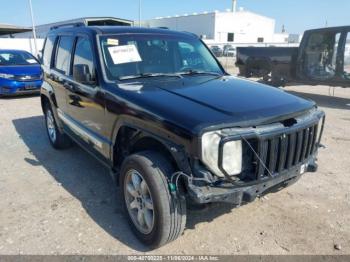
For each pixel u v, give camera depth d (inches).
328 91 503.8
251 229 136.9
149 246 124.3
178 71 168.6
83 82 153.6
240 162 108.7
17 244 127.8
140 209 126.3
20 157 219.5
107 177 186.7
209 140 103.2
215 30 2346.2
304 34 410.6
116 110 135.3
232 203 108.2
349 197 162.7
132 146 133.7
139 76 154.5
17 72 427.2
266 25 2635.3
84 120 169.2
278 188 124.6
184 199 114.5
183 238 131.1
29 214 148.6
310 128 126.0
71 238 131.6
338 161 210.1
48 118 235.9
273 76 454.3
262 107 118.3
